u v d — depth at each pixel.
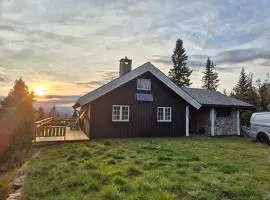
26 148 15.45
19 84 32.44
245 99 35.78
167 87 18.66
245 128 21.83
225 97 23.05
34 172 7.38
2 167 12.05
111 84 16.52
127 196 5.04
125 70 19.70
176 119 18.78
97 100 16.48
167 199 4.80
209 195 5.14
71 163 8.30
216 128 20.45
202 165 7.95
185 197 5.06
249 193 5.29
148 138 16.78
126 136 17.00
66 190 5.64
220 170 7.31
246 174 6.86
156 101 18.17
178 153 10.17
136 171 6.86
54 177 6.70
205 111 21.25
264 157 9.76
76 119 25.28
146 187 5.51
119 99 17.05
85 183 5.98
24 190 5.82
